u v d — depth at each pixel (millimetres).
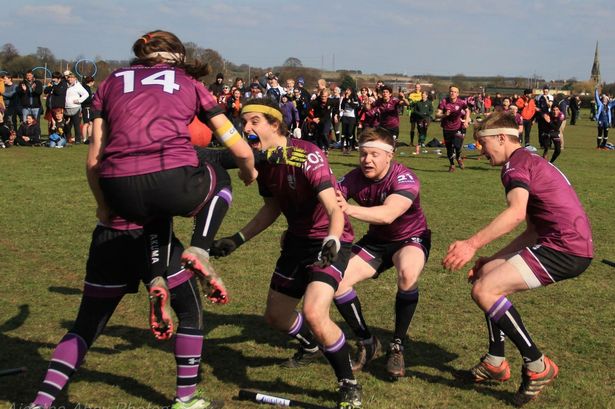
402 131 28766
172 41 3605
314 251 4180
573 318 5668
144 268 3693
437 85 71875
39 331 5102
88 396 4043
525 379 4039
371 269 4723
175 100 3363
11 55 37125
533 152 4195
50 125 19344
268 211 4363
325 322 3822
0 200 10484
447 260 3904
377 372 4578
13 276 6523
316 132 17953
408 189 4488
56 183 12336
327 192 3834
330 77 54281
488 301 4043
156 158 3273
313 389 4281
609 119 22812
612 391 4285
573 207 4051
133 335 5094
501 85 76062
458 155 15711
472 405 4086
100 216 3627
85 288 3729
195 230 3453
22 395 4023
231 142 3500
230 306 5859
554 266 4031
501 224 3865
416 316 5672
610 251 8062
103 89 3449
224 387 4262
